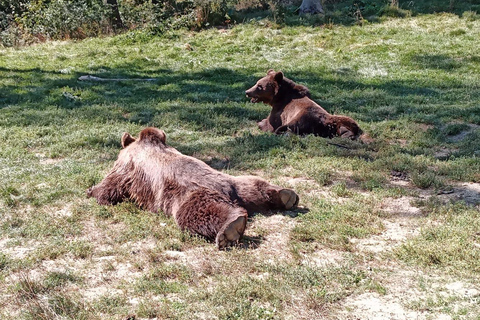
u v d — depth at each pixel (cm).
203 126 1042
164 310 404
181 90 1353
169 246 517
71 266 489
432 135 948
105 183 639
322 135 940
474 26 1891
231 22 2158
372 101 1208
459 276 452
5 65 1658
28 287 436
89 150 884
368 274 462
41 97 1276
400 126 1000
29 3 2344
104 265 487
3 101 1244
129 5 2397
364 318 399
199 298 423
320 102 1202
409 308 409
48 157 862
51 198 658
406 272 466
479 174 712
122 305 420
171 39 1995
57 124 1051
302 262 487
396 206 634
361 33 1891
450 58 1584
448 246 500
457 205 611
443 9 2112
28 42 2158
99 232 565
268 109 1162
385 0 2239
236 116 1121
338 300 424
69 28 2194
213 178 564
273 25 2017
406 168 762
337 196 666
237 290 429
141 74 1548
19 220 589
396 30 1898
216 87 1377
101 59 1759
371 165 771
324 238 530
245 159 818
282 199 592
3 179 735
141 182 607
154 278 460
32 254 509
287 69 1545
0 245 538
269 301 421
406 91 1295
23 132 983
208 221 520
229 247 510
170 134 986
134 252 514
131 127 1021
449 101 1187
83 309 409
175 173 573
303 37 1878
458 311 397
